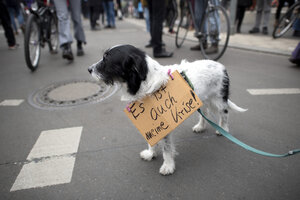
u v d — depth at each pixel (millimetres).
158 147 2410
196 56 5324
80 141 2467
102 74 1873
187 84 1906
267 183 1847
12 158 2225
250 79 3908
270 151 2227
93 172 2033
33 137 2555
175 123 1852
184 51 5895
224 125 2543
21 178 1974
